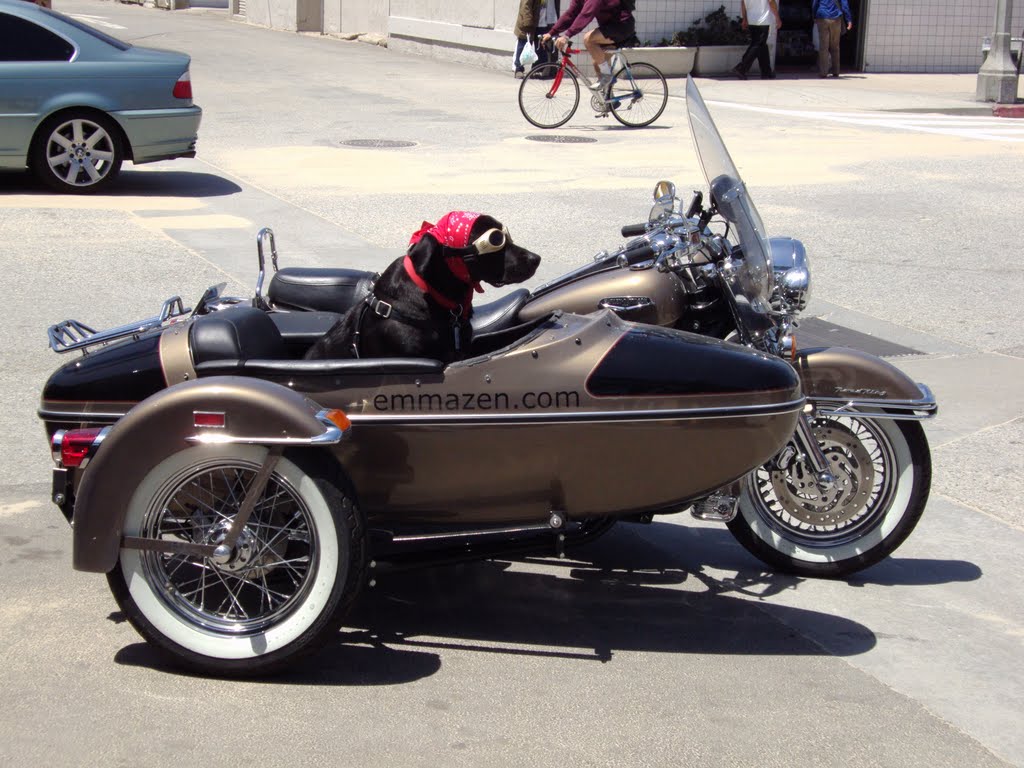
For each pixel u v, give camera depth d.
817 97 20.67
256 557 3.68
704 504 4.19
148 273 8.71
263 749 3.35
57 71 11.23
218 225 10.30
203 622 3.69
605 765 3.33
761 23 22.73
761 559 4.67
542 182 12.45
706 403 3.83
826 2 23.61
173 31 29.69
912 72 25.61
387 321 3.99
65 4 39.41
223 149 14.09
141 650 3.90
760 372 3.89
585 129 16.52
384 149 14.30
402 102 18.56
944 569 4.75
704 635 4.14
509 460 3.88
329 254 9.34
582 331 3.88
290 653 3.62
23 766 3.25
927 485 4.49
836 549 4.59
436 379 3.82
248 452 3.56
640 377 3.82
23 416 6.09
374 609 4.27
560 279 4.71
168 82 11.65
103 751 3.32
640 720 3.56
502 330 4.31
